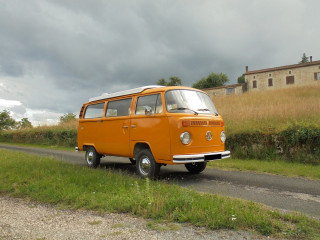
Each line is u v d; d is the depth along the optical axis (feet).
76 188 17.67
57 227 11.91
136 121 23.30
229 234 10.61
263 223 11.15
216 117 23.21
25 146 73.56
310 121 35.88
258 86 153.99
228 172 26.55
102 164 33.04
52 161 30.94
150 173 21.86
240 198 16.40
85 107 31.09
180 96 22.08
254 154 35.01
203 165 25.36
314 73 136.77
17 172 23.94
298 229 10.93
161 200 13.96
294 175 24.43
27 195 17.57
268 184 20.85
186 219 12.00
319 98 64.95
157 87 24.20
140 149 23.65
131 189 16.74
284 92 91.86
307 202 15.72
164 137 20.74
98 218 12.91
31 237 10.88
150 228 11.41
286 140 32.71
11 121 124.57
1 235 11.11
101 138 27.73
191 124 20.74
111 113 26.71
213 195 15.74
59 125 81.46
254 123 40.42
